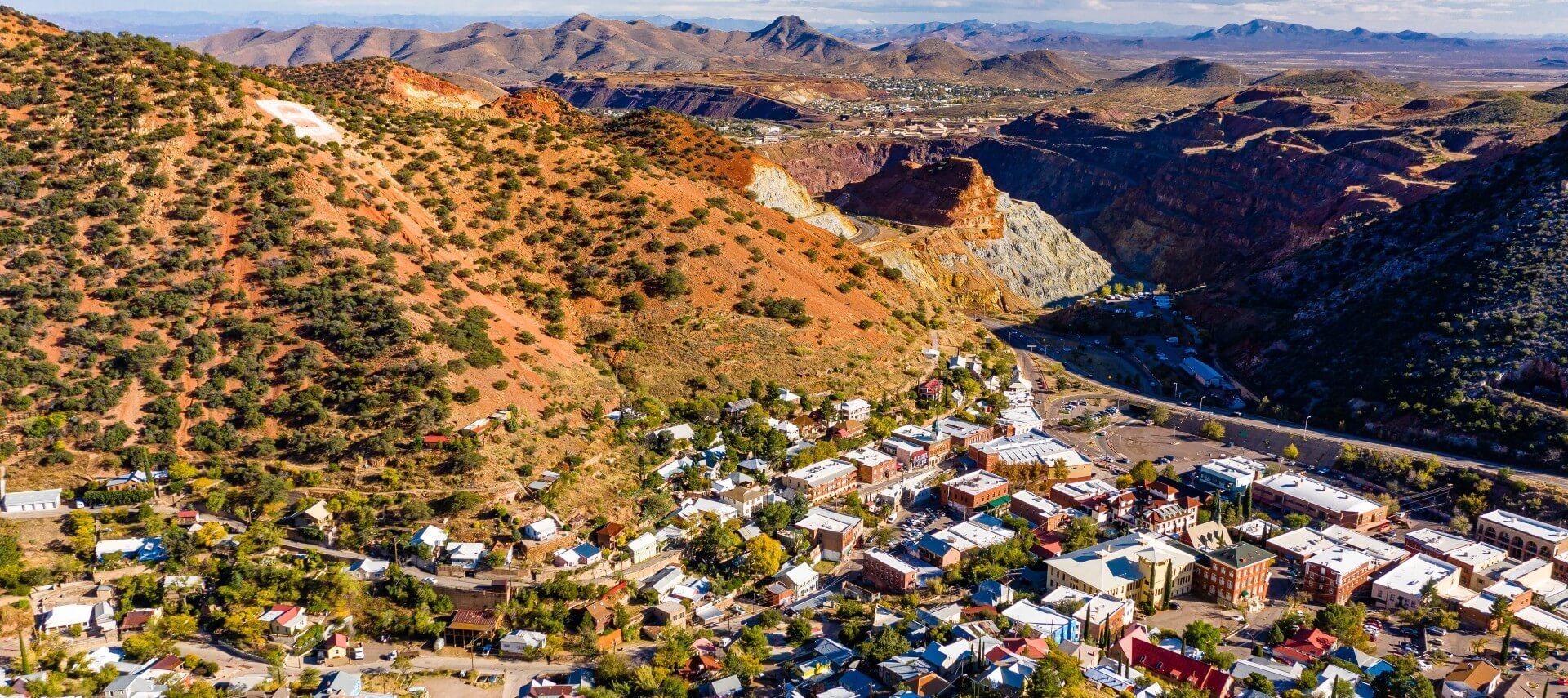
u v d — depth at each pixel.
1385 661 147.75
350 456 182.38
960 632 153.25
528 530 172.62
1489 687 142.25
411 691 141.12
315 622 153.75
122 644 146.75
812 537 187.00
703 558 178.38
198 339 194.50
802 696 140.38
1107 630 152.62
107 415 182.38
